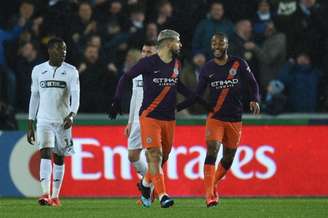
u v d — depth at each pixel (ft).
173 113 112.47
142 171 133.90
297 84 178.60
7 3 207.21
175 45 111.65
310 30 188.85
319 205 132.16
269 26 184.55
